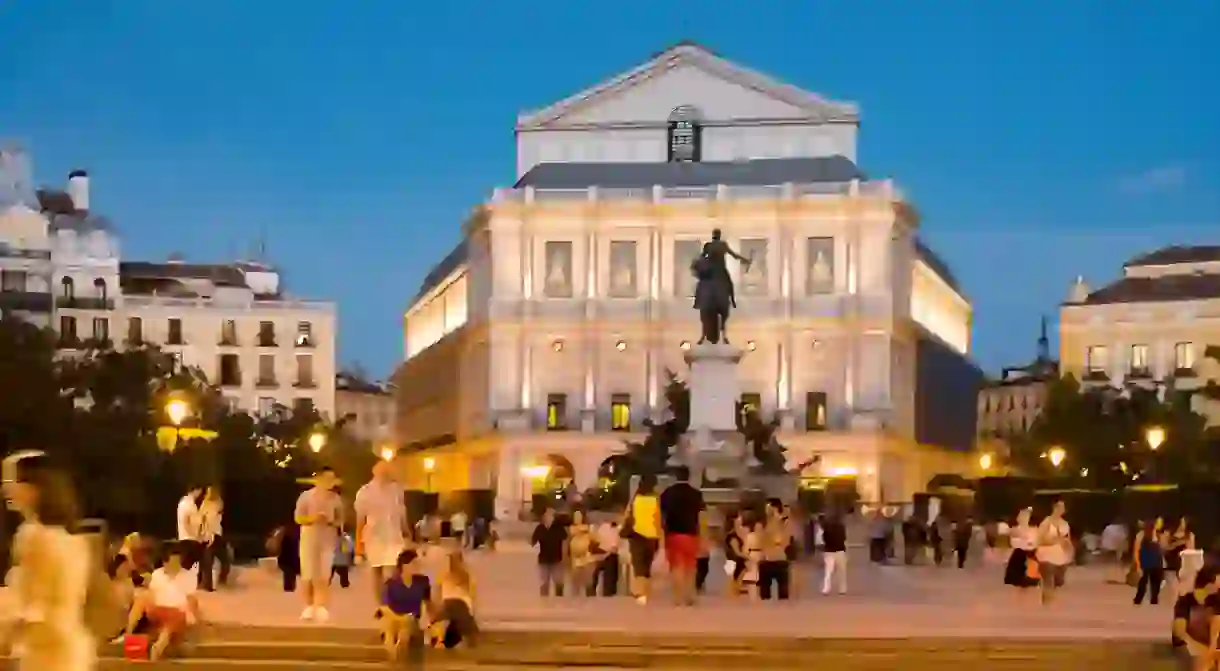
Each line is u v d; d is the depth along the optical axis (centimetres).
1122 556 7425
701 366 8012
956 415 18162
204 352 16775
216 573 5116
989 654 3294
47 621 1598
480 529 9506
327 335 17188
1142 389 13962
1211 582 3188
